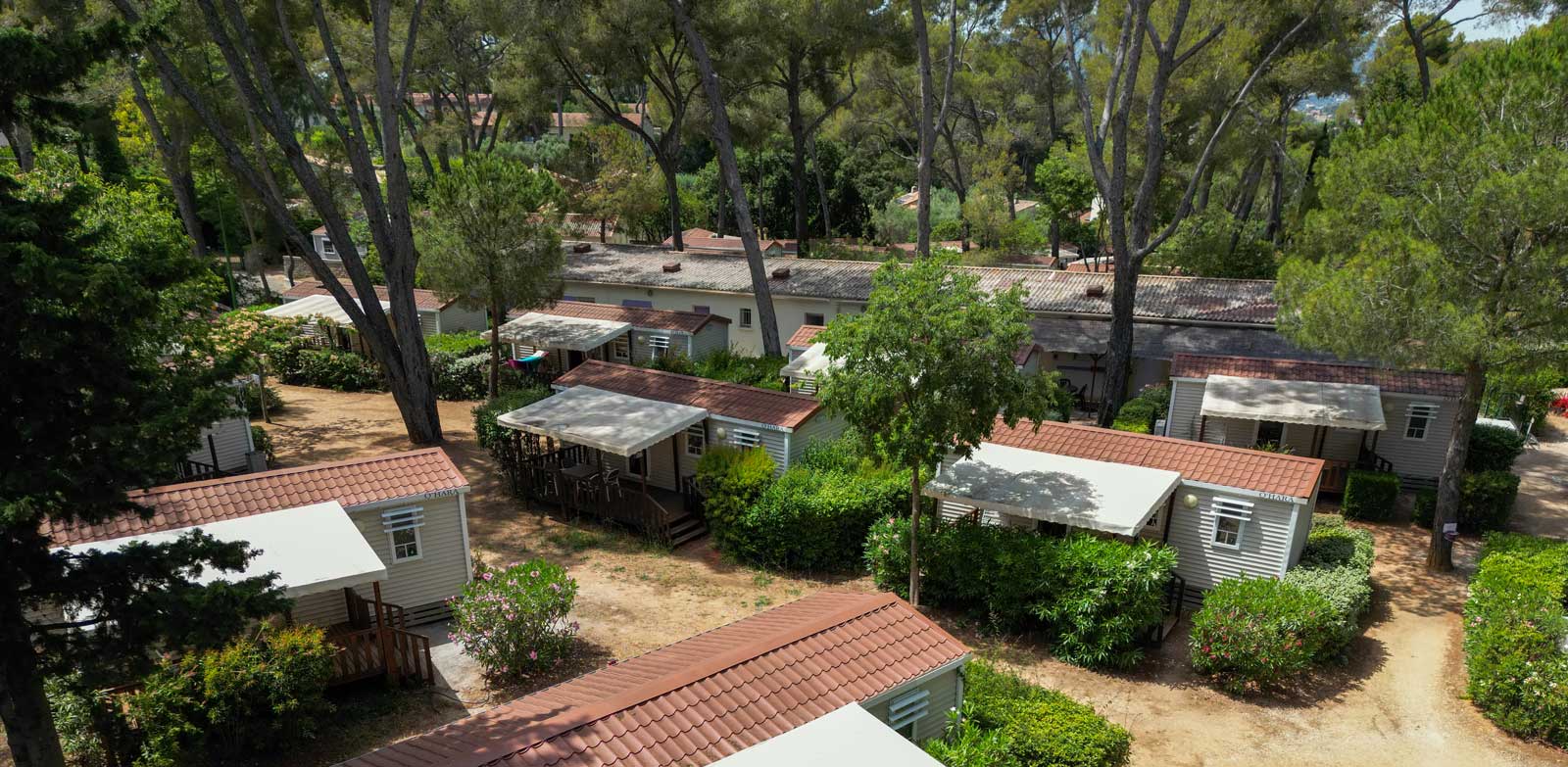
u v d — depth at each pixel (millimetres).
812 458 20594
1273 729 13039
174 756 10781
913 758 8031
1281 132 35250
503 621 13445
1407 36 35594
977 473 17266
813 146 57500
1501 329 15898
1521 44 15836
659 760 8367
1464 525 20688
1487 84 15852
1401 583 17969
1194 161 31891
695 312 36250
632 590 17391
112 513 8180
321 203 23438
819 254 49656
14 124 8398
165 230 19906
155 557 8672
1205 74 26984
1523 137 14586
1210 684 14312
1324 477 22984
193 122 30375
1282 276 17953
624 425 20406
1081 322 30344
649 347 34000
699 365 30672
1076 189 48188
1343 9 26453
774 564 18562
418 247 27656
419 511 15570
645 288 38031
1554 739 12586
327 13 35688
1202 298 29812
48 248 7773
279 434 27141
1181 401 24672
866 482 18703
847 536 18344
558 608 14078
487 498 22578
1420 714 13414
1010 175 53750
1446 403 22500
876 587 17469
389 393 33219
